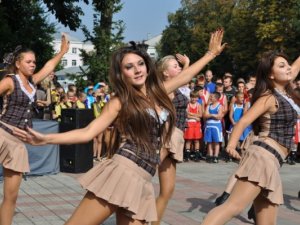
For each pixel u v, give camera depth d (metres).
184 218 6.33
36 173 9.62
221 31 4.18
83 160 10.05
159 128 3.34
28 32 23.42
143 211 3.24
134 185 3.21
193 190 8.32
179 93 5.05
